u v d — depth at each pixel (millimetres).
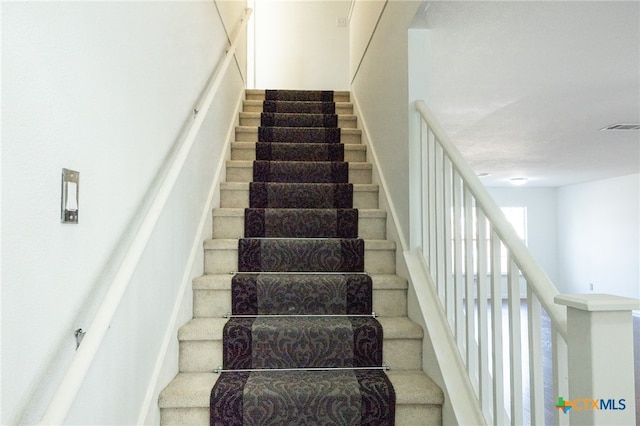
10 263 703
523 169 6219
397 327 1718
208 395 1436
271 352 1671
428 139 1797
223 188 2523
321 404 1446
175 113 1658
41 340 787
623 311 816
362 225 2381
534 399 1051
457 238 1541
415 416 1484
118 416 1131
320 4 5043
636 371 3645
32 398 764
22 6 727
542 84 2543
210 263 2121
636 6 1631
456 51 2070
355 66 3576
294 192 2555
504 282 6523
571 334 861
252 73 4879
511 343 1175
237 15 3205
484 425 1312
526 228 8625
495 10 1684
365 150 3006
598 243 7469
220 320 1804
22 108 729
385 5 2441
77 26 909
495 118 3342
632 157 5168
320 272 2139
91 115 971
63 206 854
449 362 1524
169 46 1572
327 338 1685
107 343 1061
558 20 1745
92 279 979
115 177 1104
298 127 3363
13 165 708
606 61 2184
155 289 1425
